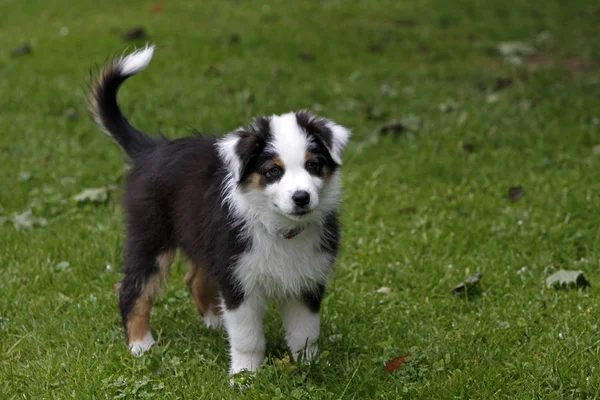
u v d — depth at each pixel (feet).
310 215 18.29
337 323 22.33
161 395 18.52
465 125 37.58
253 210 18.62
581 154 34.47
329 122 19.13
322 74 46.88
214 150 20.34
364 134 37.52
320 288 19.84
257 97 41.93
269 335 21.79
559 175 32.35
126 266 21.15
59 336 21.77
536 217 28.84
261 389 18.71
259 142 18.29
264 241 18.80
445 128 37.58
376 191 31.58
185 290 24.62
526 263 25.73
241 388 18.72
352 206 30.22
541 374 18.92
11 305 23.45
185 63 47.78
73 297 24.30
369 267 25.85
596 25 57.52
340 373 19.58
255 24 57.00
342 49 51.31
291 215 17.76
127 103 41.32
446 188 31.78
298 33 54.70
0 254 26.84
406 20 59.21
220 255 18.99
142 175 21.12
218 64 47.91
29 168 34.32
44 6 63.31
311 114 19.15
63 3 63.82
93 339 21.40
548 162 33.68
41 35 55.42
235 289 19.07
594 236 27.12
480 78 46.06
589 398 17.98
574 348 20.01
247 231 18.76
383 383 18.86
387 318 22.67
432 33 56.13
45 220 29.53
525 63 49.62
